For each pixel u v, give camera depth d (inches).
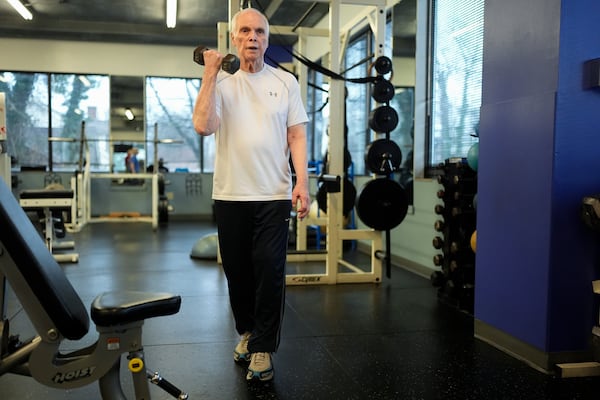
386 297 138.3
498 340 99.0
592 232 86.4
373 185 144.8
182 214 354.3
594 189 85.7
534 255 88.9
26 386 79.2
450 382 83.1
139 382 57.7
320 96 288.2
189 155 361.1
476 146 120.6
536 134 88.0
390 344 101.0
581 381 83.7
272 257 80.3
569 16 83.0
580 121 84.7
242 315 88.1
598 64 82.0
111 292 61.2
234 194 80.1
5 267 53.2
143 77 347.3
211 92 75.4
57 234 197.9
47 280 54.0
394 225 147.7
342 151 150.1
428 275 165.2
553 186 84.6
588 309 87.1
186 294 139.6
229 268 84.0
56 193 179.0
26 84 336.8
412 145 177.9
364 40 237.0
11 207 54.5
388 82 146.7
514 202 93.8
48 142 342.3
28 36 328.8
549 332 86.3
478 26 148.0
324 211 187.3
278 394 78.0
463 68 156.0
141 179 347.9
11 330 106.5
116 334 56.6
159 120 354.9
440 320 117.3
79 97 343.3
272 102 81.1
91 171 347.3
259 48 79.4
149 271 170.4
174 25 275.7
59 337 55.4
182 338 103.2
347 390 79.7
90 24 301.7
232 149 80.3
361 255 208.7
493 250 99.9
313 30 191.8
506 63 95.3
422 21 174.1
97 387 79.3
